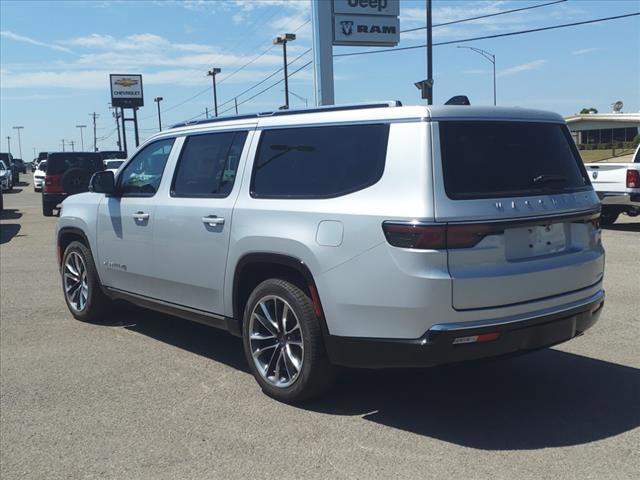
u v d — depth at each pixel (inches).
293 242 174.2
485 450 154.6
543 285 165.5
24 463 152.3
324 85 860.0
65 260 284.5
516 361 221.0
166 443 160.9
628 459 149.2
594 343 238.7
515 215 160.4
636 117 2011.6
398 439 161.2
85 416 178.1
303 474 144.3
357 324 162.9
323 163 176.4
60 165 801.6
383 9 954.1
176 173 223.9
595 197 188.7
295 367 180.4
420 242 151.2
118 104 2500.0
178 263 217.0
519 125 174.2
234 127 206.5
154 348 240.4
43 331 264.8
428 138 157.6
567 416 174.6
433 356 153.8
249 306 191.3
